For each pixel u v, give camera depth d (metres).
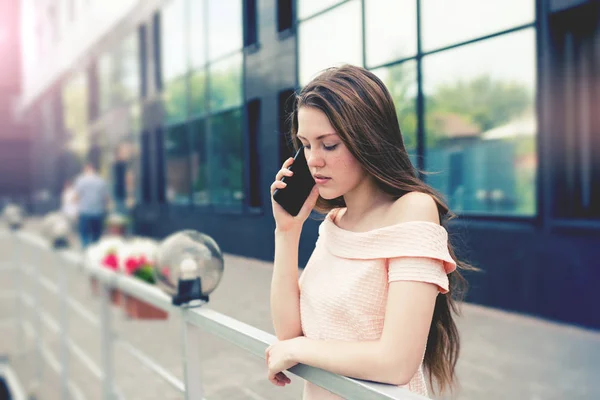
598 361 2.59
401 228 0.72
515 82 4.00
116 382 2.34
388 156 0.76
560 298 3.43
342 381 0.68
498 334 2.89
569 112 3.85
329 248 0.83
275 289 0.89
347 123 0.73
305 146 0.81
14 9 15.84
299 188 0.87
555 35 3.80
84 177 7.38
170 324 2.57
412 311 0.68
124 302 2.88
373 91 0.75
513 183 4.04
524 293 3.57
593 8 3.64
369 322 0.77
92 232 7.23
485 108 4.05
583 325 3.31
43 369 3.29
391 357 0.67
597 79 3.69
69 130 11.24
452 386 0.99
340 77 0.76
